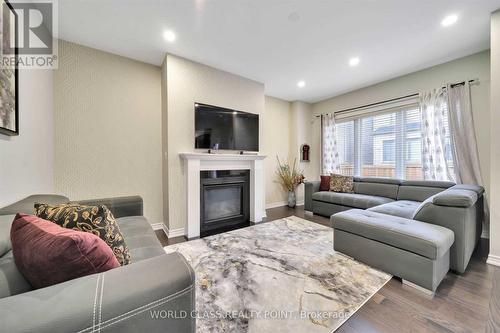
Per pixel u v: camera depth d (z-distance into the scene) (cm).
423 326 122
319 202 378
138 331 61
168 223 273
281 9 194
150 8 190
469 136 273
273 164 461
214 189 312
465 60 279
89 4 183
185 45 252
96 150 259
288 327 121
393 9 195
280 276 174
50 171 222
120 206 197
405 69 318
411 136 339
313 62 296
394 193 333
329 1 184
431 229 167
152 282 65
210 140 304
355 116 415
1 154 130
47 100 214
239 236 269
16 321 47
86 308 54
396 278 171
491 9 195
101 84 261
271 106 456
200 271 182
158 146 304
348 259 203
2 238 76
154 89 300
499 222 196
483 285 162
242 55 276
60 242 64
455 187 231
